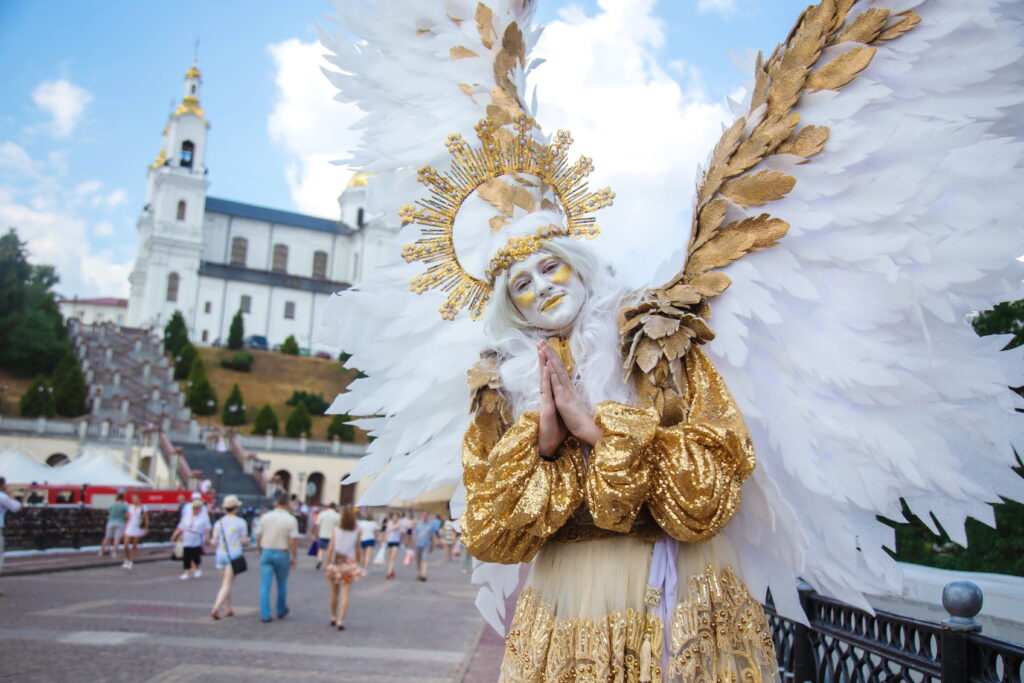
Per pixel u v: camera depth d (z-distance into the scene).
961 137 1.74
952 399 1.76
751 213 1.89
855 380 1.76
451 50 2.40
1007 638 2.66
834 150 1.82
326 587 14.41
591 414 1.79
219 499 34.62
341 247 83.81
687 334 1.81
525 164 2.24
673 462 1.65
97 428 42.47
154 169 81.19
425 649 7.70
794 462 1.79
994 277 1.72
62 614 9.11
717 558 1.81
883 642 2.48
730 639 1.73
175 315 66.38
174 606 10.45
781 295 1.87
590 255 2.01
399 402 2.33
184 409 52.16
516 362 1.98
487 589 2.44
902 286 1.73
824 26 1.85
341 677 6.16
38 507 19.58
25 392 49.94
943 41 1.79
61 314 63.69
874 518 1.83
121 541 21.19
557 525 1.77
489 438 1.97
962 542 1.75
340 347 2.46
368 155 2.47
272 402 60.25
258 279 76.56
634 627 1.74
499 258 2.02
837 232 1.82
